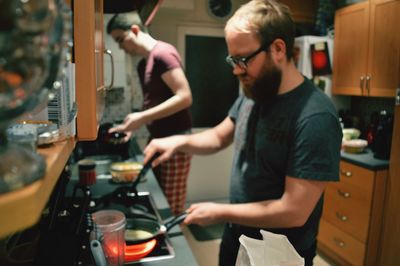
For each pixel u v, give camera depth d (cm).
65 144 45
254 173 115
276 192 111
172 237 102
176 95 184
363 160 220
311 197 97
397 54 219
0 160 29
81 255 72
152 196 137
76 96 58
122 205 126
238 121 129
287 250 68
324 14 288
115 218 91
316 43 277
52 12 27
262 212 101
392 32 221
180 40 220
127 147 200
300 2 283
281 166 107
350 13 257
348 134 257
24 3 24
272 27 101
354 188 225
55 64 30
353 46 256
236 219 104
